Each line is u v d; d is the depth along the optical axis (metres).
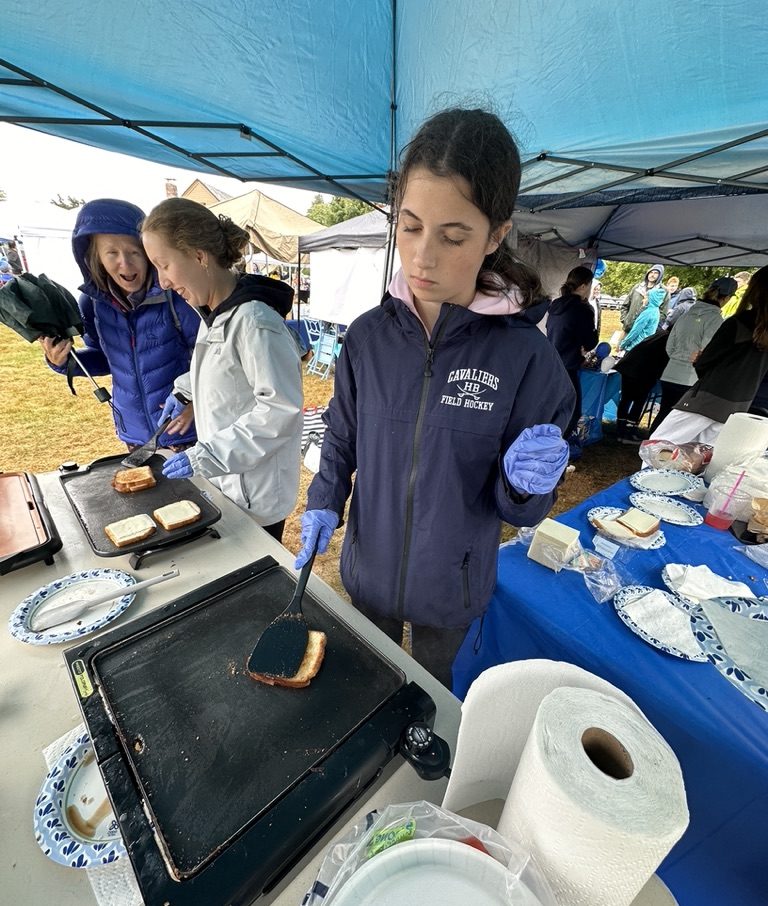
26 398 4.82
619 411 4.86
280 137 2.04
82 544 1.05
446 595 0.98
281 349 1.21
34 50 1.28
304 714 0.62
